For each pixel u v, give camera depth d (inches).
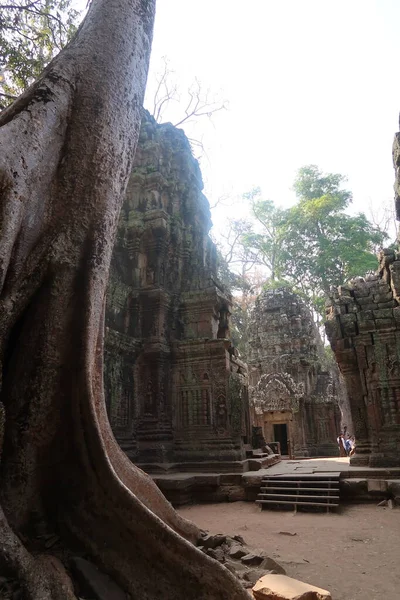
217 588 119.3
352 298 550.3
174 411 562.6
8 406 134.7
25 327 140.3
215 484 456.8
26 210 138.9
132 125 182.7
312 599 149.9
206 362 562.9
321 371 1198.9
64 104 158.9
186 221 700.0
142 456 530.0
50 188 151.3
